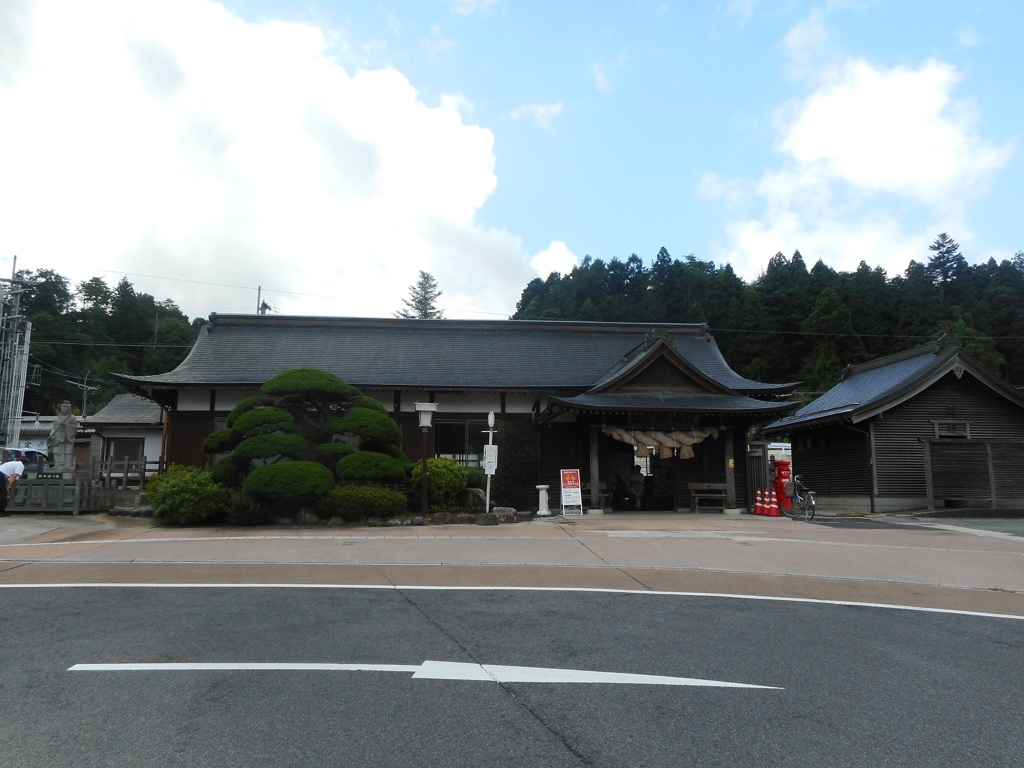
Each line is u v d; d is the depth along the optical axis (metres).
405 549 11.02
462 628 6.11
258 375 19.70
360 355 21.33
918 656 5.49
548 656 5.28
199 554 10.35
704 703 4.30
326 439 16.31
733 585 8.59
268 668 4.86
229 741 3.62
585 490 19.05
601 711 4.13
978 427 21.80
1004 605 7.73
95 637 5.67
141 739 3.64
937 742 3.74
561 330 23.64
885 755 3.56
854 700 4.41
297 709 4.09
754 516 18.38
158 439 26.06
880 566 10.24
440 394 20.03
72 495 15.46
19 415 37.75
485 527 14.27
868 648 5.70
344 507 14.30
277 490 13.89
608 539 12.41
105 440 26.05
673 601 7.46
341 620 6.34
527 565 9.78
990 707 4.32
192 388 18.95
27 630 5.89
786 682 4.75
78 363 61.22
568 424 20.14
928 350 22.89
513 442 19.02
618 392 19.00
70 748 3.53
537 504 19.64
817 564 10.29
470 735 3.74
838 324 56.09
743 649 5.57
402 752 3.50
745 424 19.20
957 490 20.05
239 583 8.13
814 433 25.59
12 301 38.72
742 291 68.06
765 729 3.89
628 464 22.52
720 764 3.42
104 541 11.70
